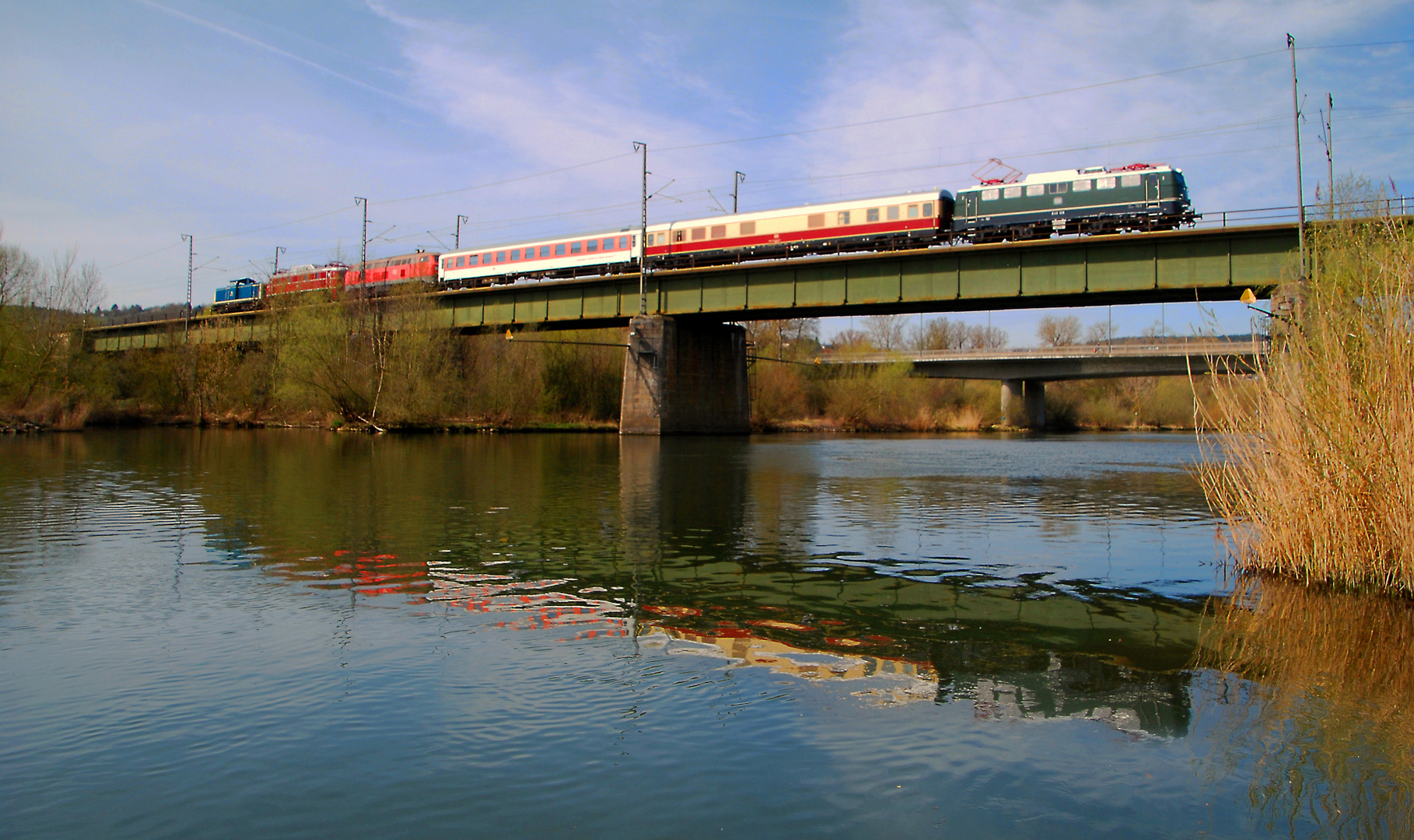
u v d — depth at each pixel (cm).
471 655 847
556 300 6322
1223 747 652
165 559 1312
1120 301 4756
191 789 569
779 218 5475
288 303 6525
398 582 1168
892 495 2352
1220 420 1402
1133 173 4772
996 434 8775
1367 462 1189
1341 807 562
